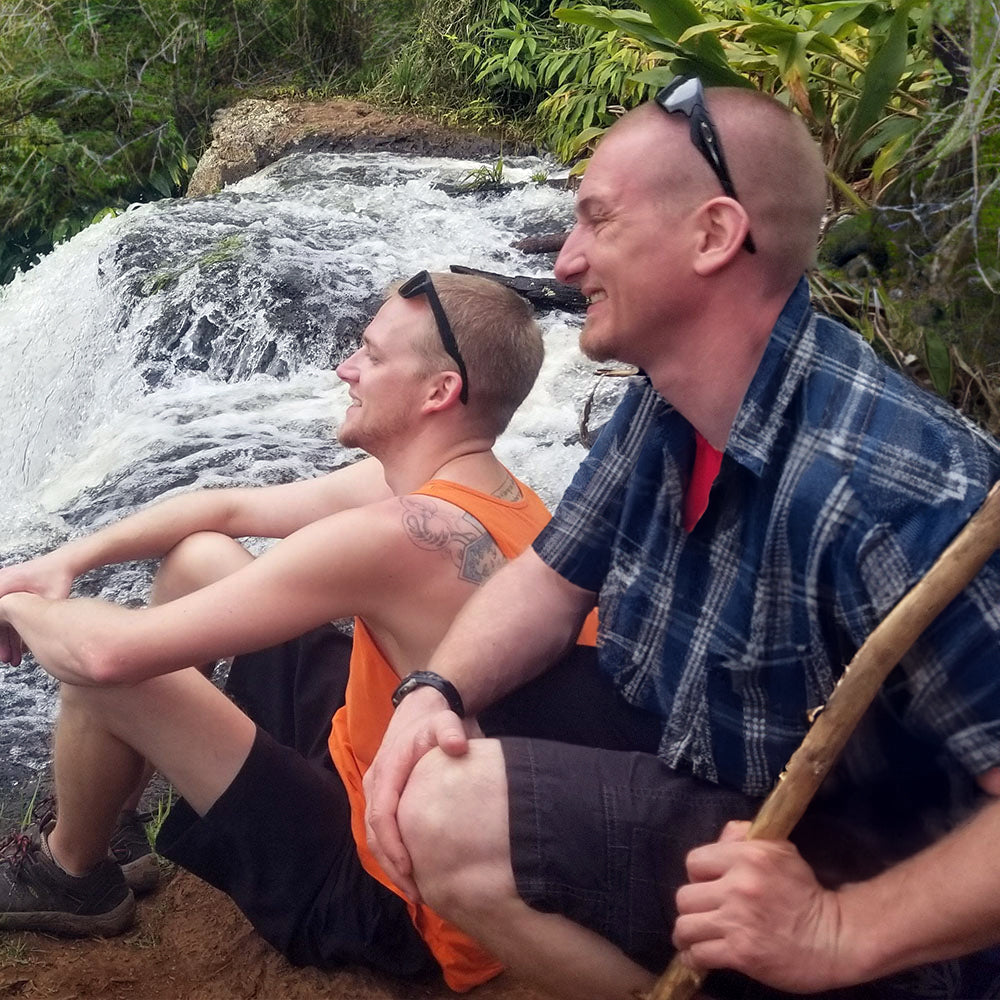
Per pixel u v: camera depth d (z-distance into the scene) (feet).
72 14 34.65
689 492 5.70
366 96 32.99
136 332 17.65
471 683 6.12
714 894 4.85
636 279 5.40
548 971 5.48
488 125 29.71
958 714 4.79
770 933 4.79
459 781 5.38
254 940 7.13
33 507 14.32
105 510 13.34
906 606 4.71
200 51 35.09
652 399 6.11
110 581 11.48
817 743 4.88
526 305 7.22
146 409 15.74
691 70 10.84
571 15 11.06
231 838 6.65
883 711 5.09
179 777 6.57
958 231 7.53
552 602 6.29
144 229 20.29
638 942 5.35
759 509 5.23
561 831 5.29
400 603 6.51
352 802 6.72
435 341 6.93
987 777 4.76
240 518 7.90
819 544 4.96
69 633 6.36
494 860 5.32
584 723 6.36
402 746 5.69
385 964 6.67
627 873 5.31
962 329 7.57
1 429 20.44
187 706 6.46
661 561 5.69
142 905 7.54
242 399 15.80
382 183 25.48
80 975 6.84
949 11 7.70
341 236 20.71
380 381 7.02
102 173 33.35
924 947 4.75
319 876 6.70
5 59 33.94
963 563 4.64
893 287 7.93
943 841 4.77
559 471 13.11
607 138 5.57
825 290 8.27
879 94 9.86
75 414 18.54
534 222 22.29
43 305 20.36
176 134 34.09
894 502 4.87
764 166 5.27
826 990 5.15
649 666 5.72
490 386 7.00
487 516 6.72
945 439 4.98
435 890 5.45
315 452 13.96
